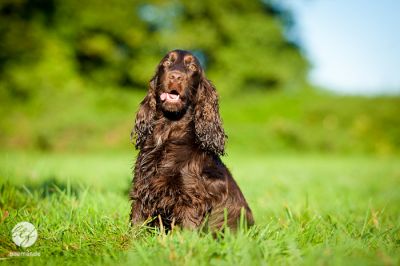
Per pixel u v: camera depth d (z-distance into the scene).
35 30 32.19
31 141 20.97
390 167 13.65
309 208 4.99
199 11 36.88
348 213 5.17
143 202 3.94
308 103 27.16
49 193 5.45
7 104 27.66
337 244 3.55
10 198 4.81
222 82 36.16
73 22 33.84
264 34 37.41
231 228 3.96
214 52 37.09
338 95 29.25
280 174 9.45
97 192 5.37
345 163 15.28
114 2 34.44
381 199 6.93
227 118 26.27
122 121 21.98
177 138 4.05
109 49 34.16
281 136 22.53
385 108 24.92
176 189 3.81
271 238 3.55
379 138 22.81
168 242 3.33
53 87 28.38
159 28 36.72
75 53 34.69
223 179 3.99
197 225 3.79
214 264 3.08
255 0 39.22
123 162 12.93
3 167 6.99
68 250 3.53
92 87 34.44
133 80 35.47
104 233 3.83
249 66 37.12
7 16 31.48
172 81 4.09
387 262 3.10
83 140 20.58
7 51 30.44
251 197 5.80
